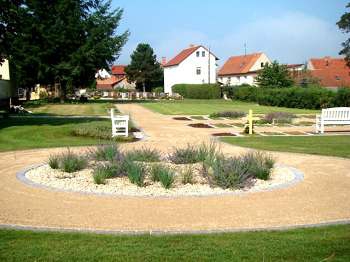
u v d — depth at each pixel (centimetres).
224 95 6569
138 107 3981
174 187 866
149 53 8931
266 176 945
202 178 932
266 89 4697
